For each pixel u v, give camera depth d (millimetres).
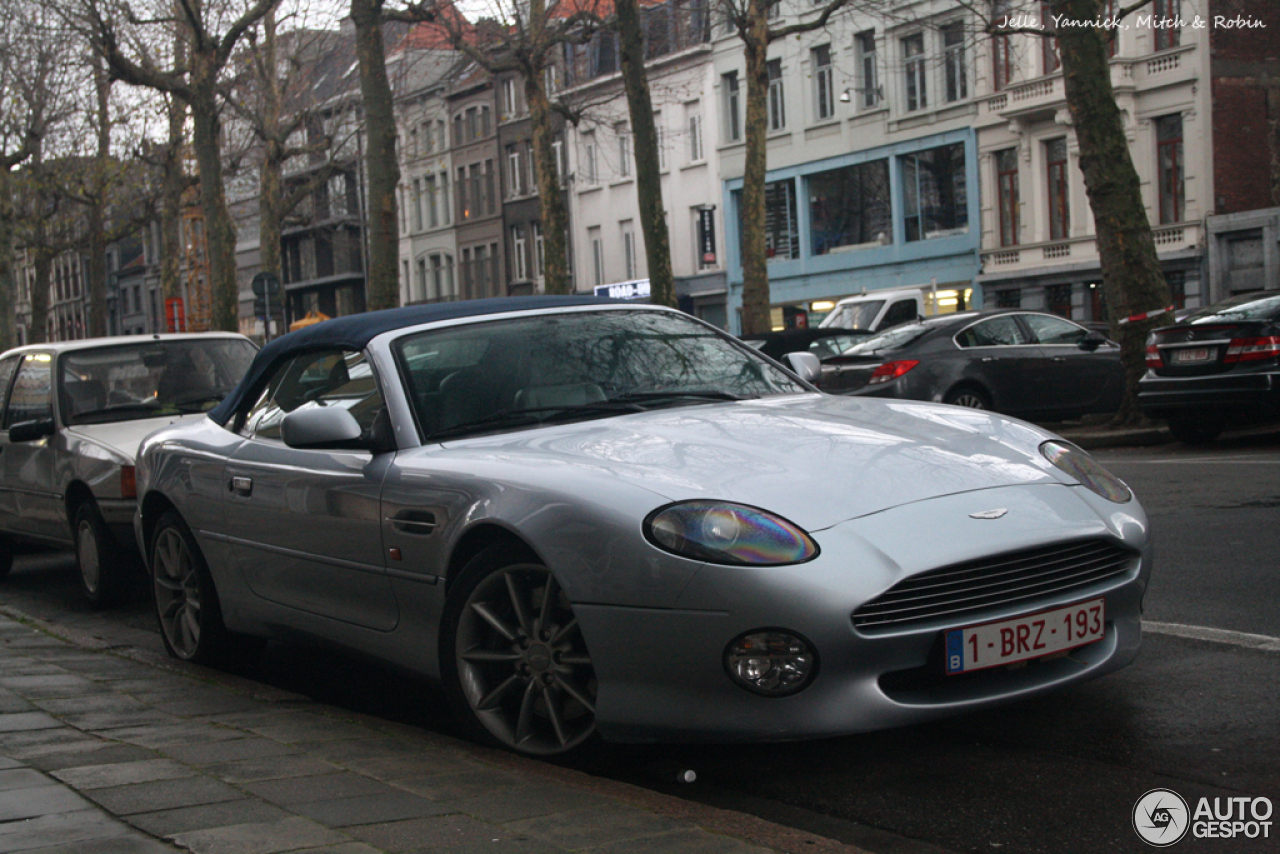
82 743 3998
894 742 4133
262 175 40469
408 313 5156
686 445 4078
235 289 29672
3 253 36312
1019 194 37625
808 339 17906
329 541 4746
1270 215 31875
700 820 3365
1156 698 4438
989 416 4684
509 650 4082
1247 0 33438
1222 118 33344
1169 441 14250
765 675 3480
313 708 4781
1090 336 15062
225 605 5617
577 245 54000
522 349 4945
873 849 3275
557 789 3471
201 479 5672
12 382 9477
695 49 47125
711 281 48000
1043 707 4414
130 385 8797
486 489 4039
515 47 33375
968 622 3633
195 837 2877
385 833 2977
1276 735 3984
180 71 30766
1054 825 3369
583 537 3711
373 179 23281
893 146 41094
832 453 4016
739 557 3508
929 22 32156
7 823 3010
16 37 33438
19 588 9555
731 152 46688
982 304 38938
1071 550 3891
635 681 3646
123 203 47562
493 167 59812
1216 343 12805
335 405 4988
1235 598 5887
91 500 8070
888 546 3590
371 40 23047
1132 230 15508
